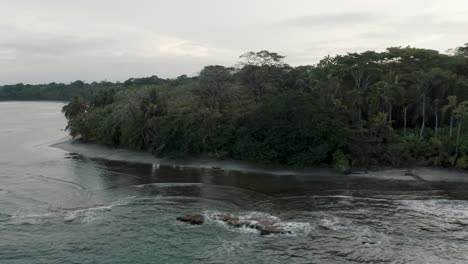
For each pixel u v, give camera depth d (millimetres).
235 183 59469
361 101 77688
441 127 80188
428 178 61531
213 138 74562
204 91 82875
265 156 67562
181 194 53094
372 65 90688
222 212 45406
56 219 42656
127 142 83875
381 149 68250
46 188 55688
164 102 85438
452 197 51500
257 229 39750
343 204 48406
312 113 67875
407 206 47375
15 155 83625
